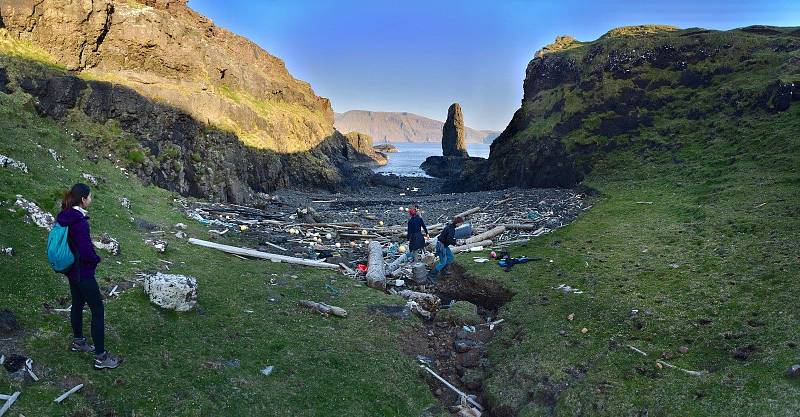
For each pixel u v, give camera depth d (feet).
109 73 97.04
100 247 36.60
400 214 98.48
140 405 20.80
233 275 41.45
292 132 159.43
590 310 36.17
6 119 64.69
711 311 32.19
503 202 104.27
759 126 89.25
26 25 84.33
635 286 39.68
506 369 30.35
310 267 50.42
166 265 39.11
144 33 105.50
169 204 68.54
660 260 45.19
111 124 85.76
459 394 29.14
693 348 28.22
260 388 24.75
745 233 46.96
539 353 30.66
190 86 115.03
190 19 162.20
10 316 23.16
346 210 106.52
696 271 40.24
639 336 30.94
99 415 19.56
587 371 27.61
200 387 23.31
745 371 24.02
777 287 33.14
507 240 65.10
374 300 41.32
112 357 22.53
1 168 43.14
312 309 36.76
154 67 108.78
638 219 63.82
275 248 57.21
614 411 23.62
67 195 21.18
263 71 191.72
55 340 22.82
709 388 23.39
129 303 28.89
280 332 31.55
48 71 81.76
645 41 131.75
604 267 46.11
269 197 115.24
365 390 27.04
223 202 96.12
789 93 90.43
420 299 43.16
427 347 35.40
